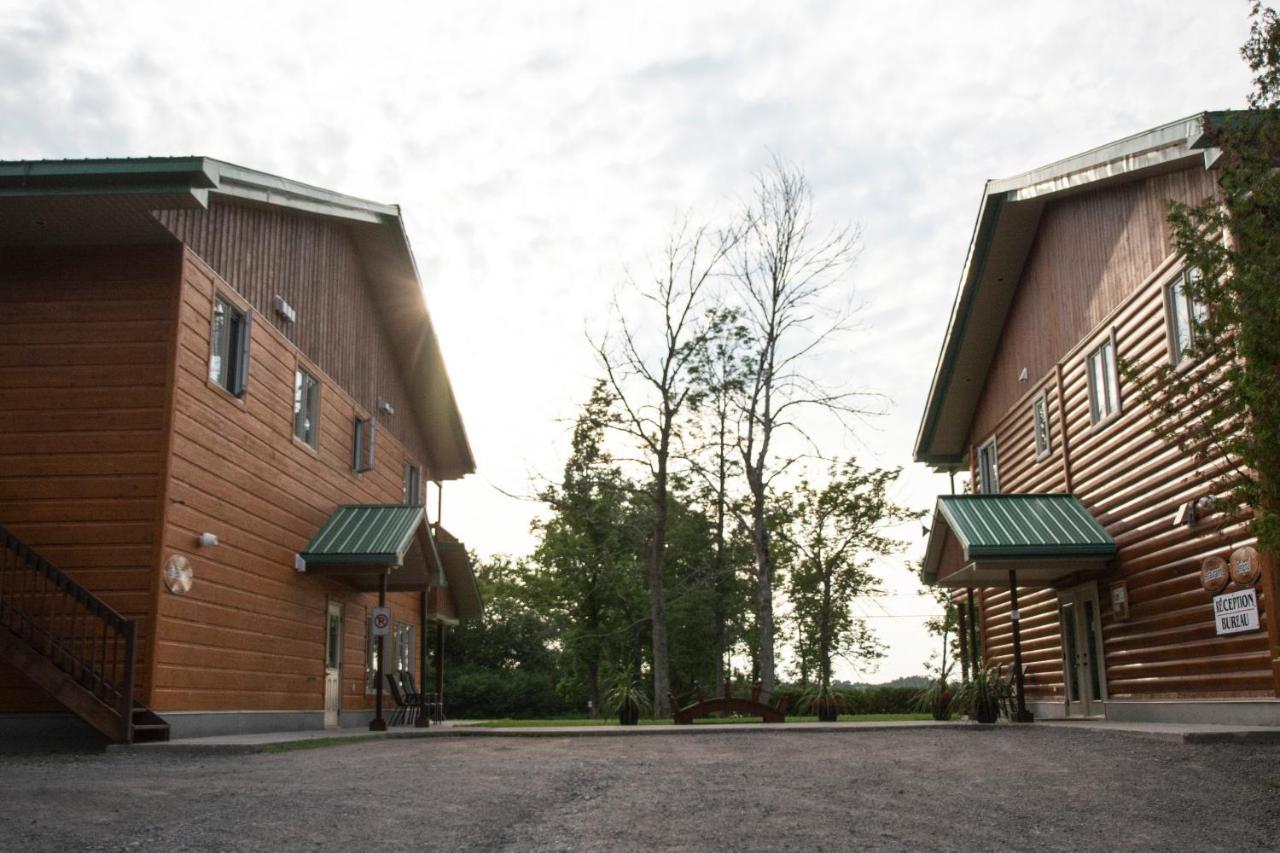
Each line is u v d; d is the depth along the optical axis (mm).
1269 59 9008
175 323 13508
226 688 14688
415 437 25656
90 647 12727
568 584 41781
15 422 13344
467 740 14695
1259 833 6594
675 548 39156
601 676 45469
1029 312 20312
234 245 15383
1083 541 16172
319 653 18328
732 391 28641
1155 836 6488
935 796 7953
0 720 12766
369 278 21750
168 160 12172
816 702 18828
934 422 24766
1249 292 8422
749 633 45031
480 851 5902
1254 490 8641
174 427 13352
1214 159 11969
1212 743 11227
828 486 37781
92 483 13180
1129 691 15836
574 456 29969
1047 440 19453
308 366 18266
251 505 15711
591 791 8258
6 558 12477
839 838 6336
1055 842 6297
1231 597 12844
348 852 5828
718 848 6027
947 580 18719
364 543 17797
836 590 39344
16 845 5891
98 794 7820
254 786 8438
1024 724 15492
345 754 11859
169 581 13148
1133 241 15562
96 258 13695
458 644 54531
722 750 11922
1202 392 9391
